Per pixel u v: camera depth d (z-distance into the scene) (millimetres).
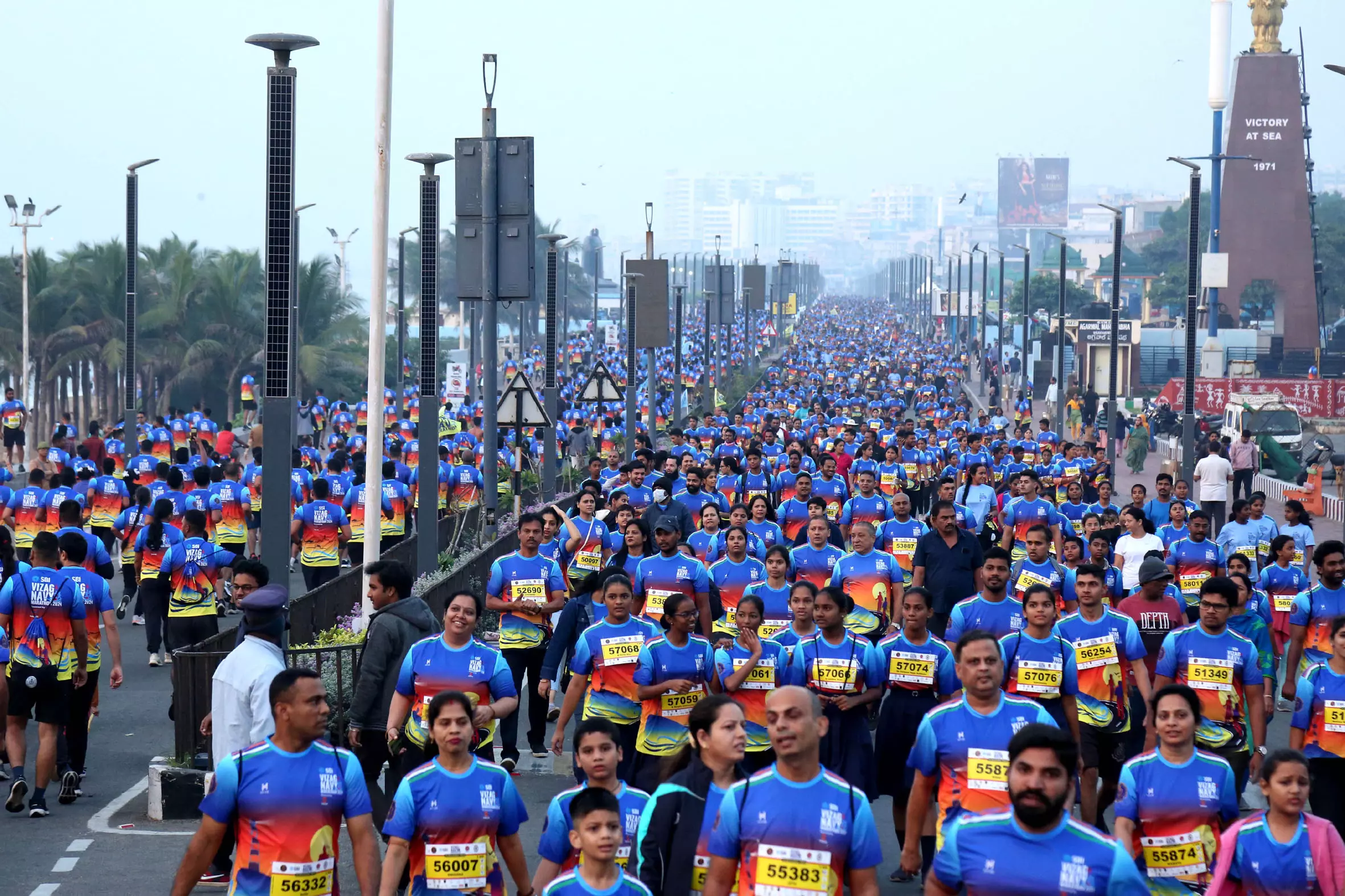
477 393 70688
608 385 43812
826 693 13922
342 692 18406
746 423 57844
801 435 50906
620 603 14211
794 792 8805
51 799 17312
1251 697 14234
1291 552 20938
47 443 42469
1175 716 10570
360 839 9523
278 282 20031
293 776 9344
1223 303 125188
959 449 42281
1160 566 16656
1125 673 14516
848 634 14070
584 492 22594
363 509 30484
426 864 9906
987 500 27828
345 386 92562
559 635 17250
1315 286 123562
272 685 9383
